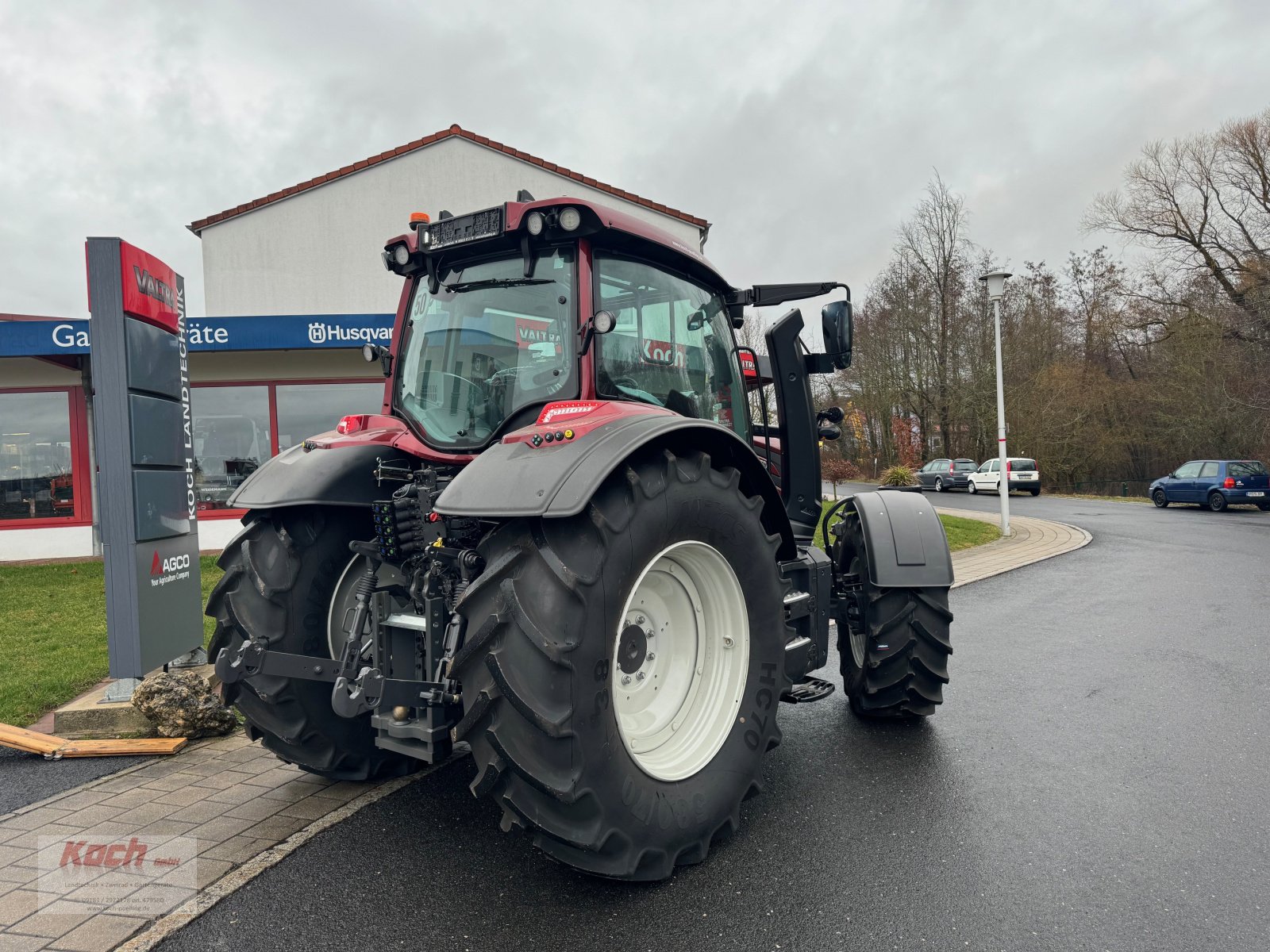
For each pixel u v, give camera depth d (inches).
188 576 190.5
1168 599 338.0
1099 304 1619.1
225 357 499.2
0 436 494.9
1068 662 229.8
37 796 139.4
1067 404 1456.7
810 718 180.1
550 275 122.3
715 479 111.3
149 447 177.2
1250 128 1177.4
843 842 119.4
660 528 102.2
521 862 113.4
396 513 115.4
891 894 104.3
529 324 123.8
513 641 92.0
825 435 180.2
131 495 170.1
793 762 152.8
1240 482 903.7
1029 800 134.7
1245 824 125.1
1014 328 1572.3
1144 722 175.5
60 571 429.7
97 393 169.2
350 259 767.7
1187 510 934.4
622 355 125.1
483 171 786.2
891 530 163.8
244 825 126.1
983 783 142.1
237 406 501.4
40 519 498.0
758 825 125.3
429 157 776.9
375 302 770.8
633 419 102.7
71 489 500.4
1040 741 163.8
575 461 95.1
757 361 174.7
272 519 130.3
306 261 764.0
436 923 97.4
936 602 163.9
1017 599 342.0
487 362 127.6
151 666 174.2
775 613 121.4
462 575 110.0
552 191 805.2
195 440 497.7
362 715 135.1
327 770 134.3
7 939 94.4
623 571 97.0
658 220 852.6
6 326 430.6
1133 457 1424.7
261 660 123.0
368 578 119.0
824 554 160.9
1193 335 1210.6
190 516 192.7
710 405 145.5
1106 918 98.7
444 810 131.5
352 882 107.6
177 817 129.3
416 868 111.6
